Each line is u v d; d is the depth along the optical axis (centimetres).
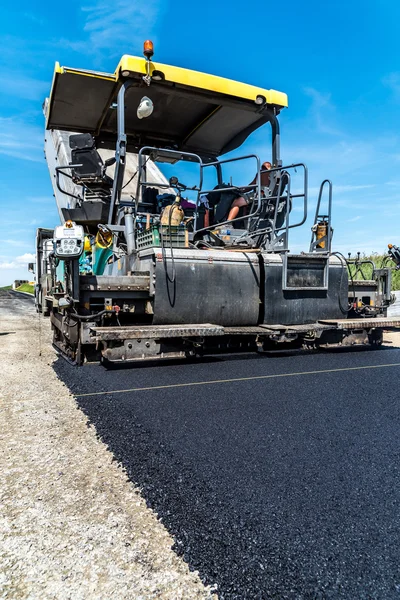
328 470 188
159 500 165
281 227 485
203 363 418
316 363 416
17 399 301
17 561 132
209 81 461
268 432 233
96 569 128
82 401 293
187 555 134
